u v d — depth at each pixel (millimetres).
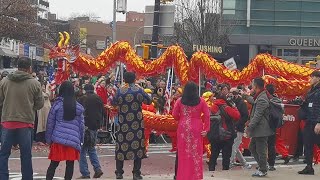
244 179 10719
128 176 11547
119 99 10492
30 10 39594
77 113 9531
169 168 13609
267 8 49438
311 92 11391
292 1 49688
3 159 9188
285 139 14609
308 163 11539
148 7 20453
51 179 9680
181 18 41188
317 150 13594
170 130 14008
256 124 10859
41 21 63625
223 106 12312
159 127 14016
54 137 9406
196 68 14719
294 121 14711
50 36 57312
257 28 49312
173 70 15023
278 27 49625
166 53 14820
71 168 9695
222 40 42125
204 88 18062
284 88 14789
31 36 42125
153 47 19625
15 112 9008
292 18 49781
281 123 11133
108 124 18297
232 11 49125
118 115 10609
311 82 11570
